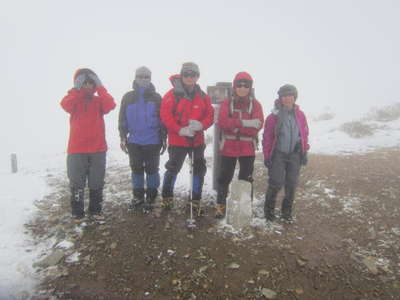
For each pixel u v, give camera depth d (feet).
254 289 9.21
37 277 9.66
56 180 20.54
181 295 8.96
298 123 12.98
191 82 12.72
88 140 12.88
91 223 13.29
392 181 17.34
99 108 13.23
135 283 9.45
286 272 9.98
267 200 13.56
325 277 9.73
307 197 16.10
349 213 14.02
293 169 13.19
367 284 9.38
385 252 10.99
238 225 12.79
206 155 27.48
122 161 26.37
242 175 13.91
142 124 13.37
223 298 8.85
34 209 14.97
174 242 11.73
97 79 12.89
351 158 23.17
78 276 9.73
